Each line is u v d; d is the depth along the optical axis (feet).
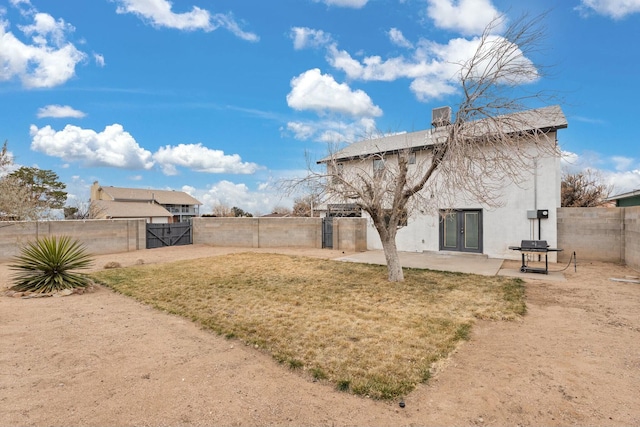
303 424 8.65
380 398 9.94
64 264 25.25
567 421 8.80
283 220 57.21
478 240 43.98
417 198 33.50
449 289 24.58
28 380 10.90
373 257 43.19
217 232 59.31
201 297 22.38
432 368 11.91
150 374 11.44
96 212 102.12
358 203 28.96
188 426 8.50
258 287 25.39
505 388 10.53
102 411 9.14
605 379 11.09
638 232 32.17
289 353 13.16
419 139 48.03
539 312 18.95
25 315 18.40
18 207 49.16
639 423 8.67
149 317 18.25
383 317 17.81
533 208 39.63
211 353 13.33
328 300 21.45
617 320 17.39
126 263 38.96
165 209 165.58
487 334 15.51
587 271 32.27
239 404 9.57
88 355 13.02
